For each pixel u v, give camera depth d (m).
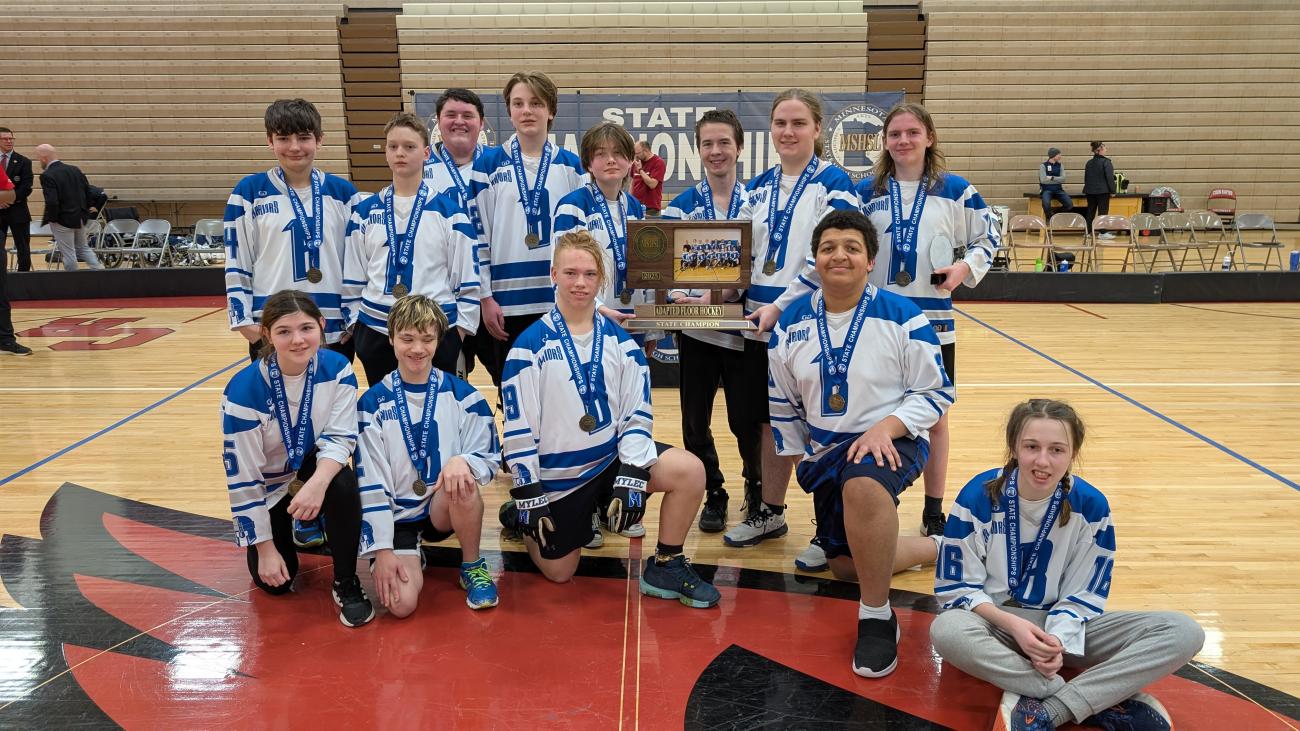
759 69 13.24
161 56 13.16
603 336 2.87
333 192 3.40
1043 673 2.18
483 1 13.25
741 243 3.11
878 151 9.11
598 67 13.16
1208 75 13.63
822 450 2.75
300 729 2.15
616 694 2.31
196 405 5.32
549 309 3.61
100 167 13.45
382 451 2.82
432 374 2.97
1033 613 2.34
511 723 2.18
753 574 3.09
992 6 13.29
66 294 9.57
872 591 2.51
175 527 3.46
